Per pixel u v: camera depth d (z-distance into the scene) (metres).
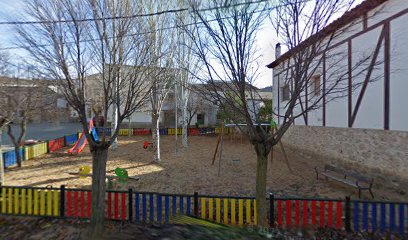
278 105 13.41
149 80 5.10
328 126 9.30
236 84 3.42
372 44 6.91
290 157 11.02
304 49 3.25
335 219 4.46
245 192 6.11
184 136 14.28
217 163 9.75
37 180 7.14
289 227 4.17
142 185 6.71
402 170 6.15
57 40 3.49
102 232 3.88
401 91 6.16
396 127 6.32
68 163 9.61
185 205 5.20
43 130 23.48
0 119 6.49
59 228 4.31
